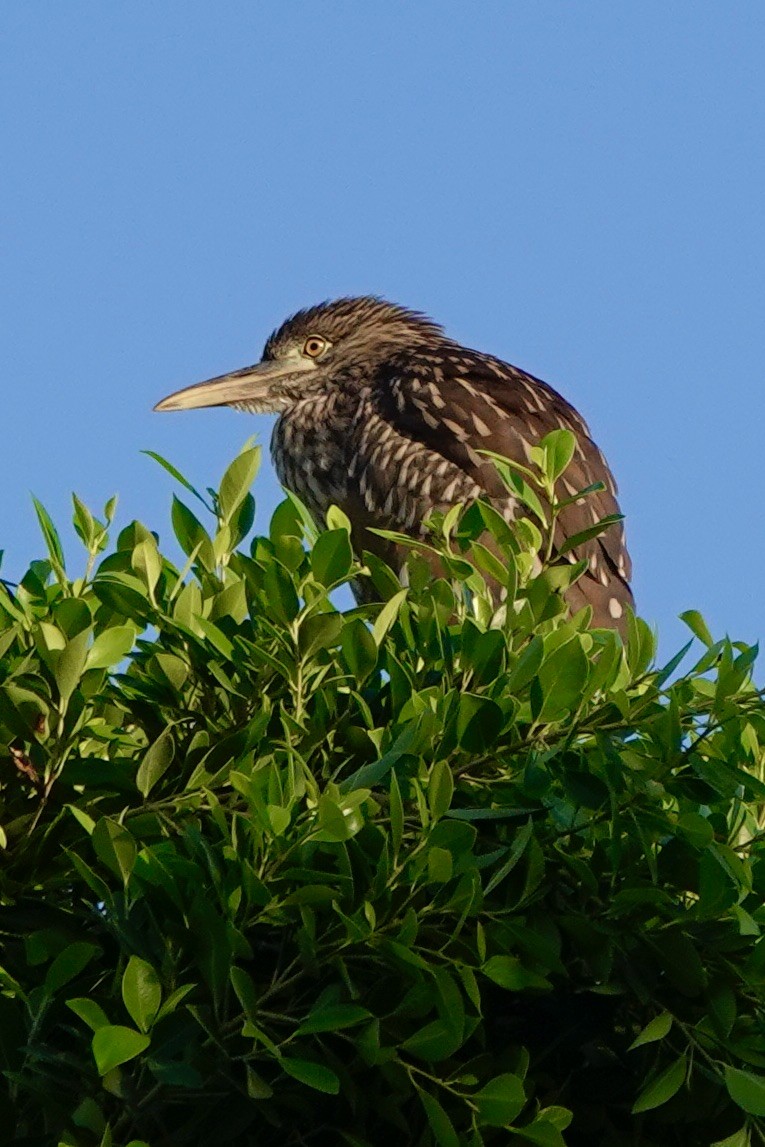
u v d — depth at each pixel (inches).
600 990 227.9
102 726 237.3
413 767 229.8
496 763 236.5
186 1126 217.0
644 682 253.3
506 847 224.8
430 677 252.4
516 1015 242.5
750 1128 231.5
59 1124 211.6
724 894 225.0
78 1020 221.8
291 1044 214.1
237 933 206.5
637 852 230.2
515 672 237.1
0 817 227.1
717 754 244.1
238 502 259.4
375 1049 212.5
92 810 228.5
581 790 229.6
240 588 243.4
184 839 221.1
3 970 214.1
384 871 212.8
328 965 222.7
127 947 212.7
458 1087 222.4
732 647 251.3
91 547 262.1
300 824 218.7
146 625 245.4
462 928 225.5
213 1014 211.5
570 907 233.6
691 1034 230.5
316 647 235.0
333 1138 228.8
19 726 222.2
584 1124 239.1
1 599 241.4
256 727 228.8
